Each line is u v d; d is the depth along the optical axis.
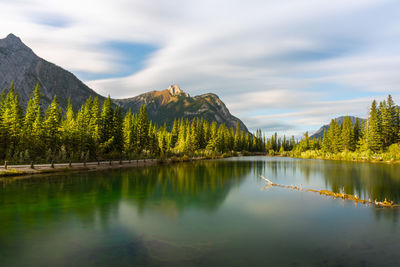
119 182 32.84
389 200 22.91
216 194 26.14
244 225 15.91
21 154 44.69
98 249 11.91
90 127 62.09
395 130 81.38
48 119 54.34
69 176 36.41
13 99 64.12
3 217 16.78
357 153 82.50
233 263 10.55
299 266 10.34
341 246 12.55
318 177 39.66
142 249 11.97
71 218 16.89
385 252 11.84
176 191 27.62
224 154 124.69
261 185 32.34
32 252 11.51
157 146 92.19
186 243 12.78
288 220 17.00
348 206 20.98
